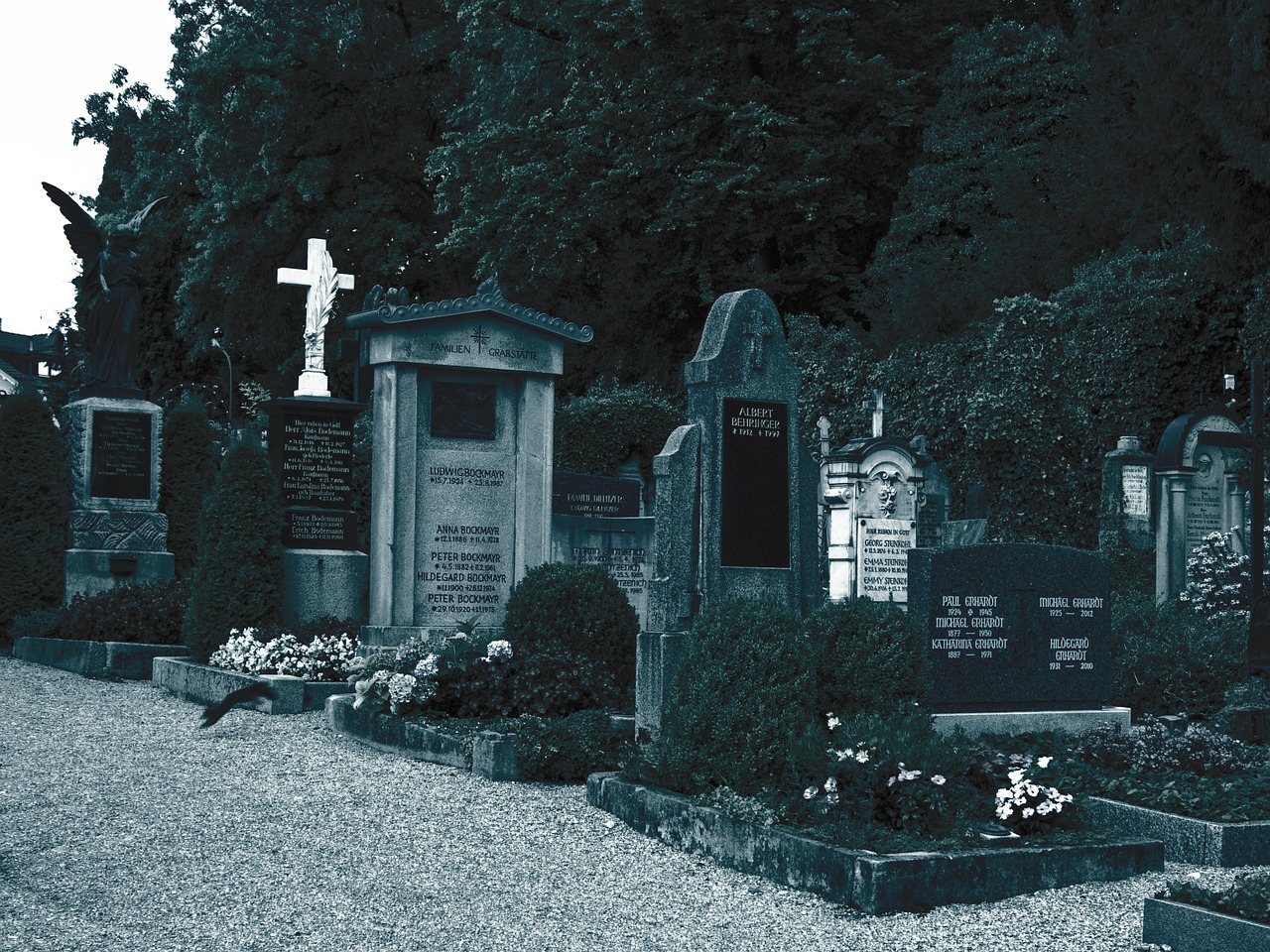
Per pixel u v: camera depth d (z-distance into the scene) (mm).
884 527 19469
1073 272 28828
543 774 9789
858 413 27938
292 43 37531
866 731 8039
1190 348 25641
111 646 15016
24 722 11805
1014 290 29328
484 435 14609
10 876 6891
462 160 33969
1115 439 25922
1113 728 10352
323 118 39312
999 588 10805
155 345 45875
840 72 32312
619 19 31078
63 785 9148
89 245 20266
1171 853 8211
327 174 37969
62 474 19156
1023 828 7723
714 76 32469
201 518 14641
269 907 6508
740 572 10750
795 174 31812
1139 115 23969
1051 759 8641
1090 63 28391
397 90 40156
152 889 6758
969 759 8344
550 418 14844
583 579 11992
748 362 10922
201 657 14305
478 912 6598
